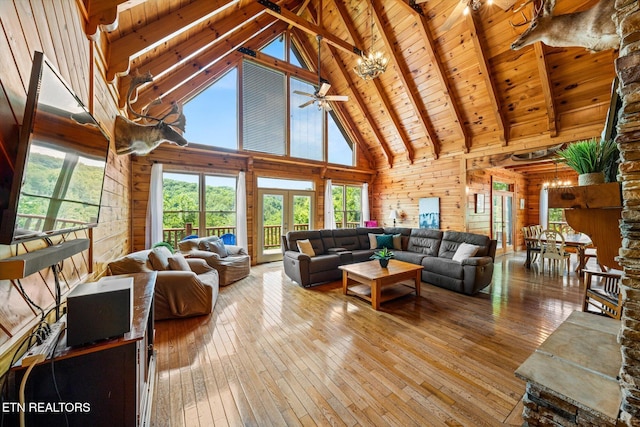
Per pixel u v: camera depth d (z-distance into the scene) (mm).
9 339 995
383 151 7387
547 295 3635
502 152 5059
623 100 800
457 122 5422
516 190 7570
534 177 7973
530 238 5266
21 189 887
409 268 3629
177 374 1917
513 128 4902
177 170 4938
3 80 997
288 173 6445
